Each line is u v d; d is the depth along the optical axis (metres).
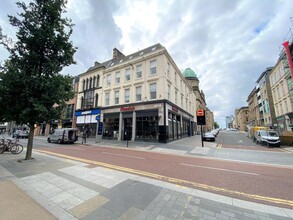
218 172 7.11
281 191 4.95
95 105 26.66
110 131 23.80
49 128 35.06
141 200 4.09
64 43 8.80
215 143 20.44
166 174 6.65
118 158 10.05
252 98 57.47
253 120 57.25
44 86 7.84
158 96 20.09
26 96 7.65
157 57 21.16
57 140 20.06
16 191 4.49
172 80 23.91
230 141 24.44
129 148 15.34
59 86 8.41
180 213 3.49
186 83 33.56
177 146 16.39
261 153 12.98
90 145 17.97
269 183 5.70
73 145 18.06
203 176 6.46
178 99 26.25
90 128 26.53
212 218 3.31
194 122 41.34
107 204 3.85
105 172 6.50
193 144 18.39
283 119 27.67
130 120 21.92
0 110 7.85
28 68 8.38
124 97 23.25
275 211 3.66
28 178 5.63
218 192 4.83
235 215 3.46
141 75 22.34
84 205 3.78
